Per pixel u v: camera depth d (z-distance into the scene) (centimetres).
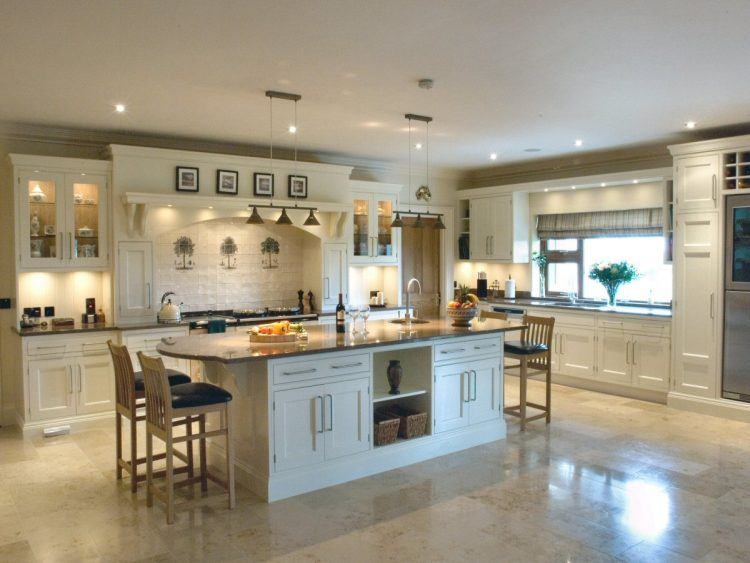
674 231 600
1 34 325
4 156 543
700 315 586
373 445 436
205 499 387
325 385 407
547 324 552
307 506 375
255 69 386
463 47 347
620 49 352
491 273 874
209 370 455
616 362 659
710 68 387
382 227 759
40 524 350
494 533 336
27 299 562
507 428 543
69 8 292
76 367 539
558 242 802
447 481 416
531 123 547
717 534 335
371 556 311
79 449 487
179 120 527
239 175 624
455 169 848
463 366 486
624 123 550
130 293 571
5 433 530
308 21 309
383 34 327
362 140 625
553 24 313
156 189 579
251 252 695
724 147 558
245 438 408
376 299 769
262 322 635
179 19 306
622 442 500
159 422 359
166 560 307
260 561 306
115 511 368
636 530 339
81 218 558
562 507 371
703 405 585
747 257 551
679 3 287
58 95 445
